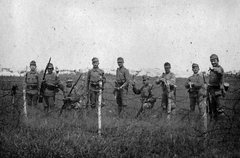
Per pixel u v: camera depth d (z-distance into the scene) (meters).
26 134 7.31
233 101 11.05
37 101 11.16
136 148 6.48
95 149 6.25
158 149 6.54
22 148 6.23
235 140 7.00
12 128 7.81
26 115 8.65
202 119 7.36
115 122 8.68
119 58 10.92
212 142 6.93
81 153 6.03
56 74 10.38
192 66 9.96
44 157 5.88
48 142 6.63
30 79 10.65
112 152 6.22
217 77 9.52
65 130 7.75
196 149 6.54
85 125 8.40
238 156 6.20
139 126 8.17
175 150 6.48
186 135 7.31
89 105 10.19
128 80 10.66
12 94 9.32
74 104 9.83
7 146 6.33
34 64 10.80
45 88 10.28
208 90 9.56
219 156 6.20
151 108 10.43
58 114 9.59
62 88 10.30
